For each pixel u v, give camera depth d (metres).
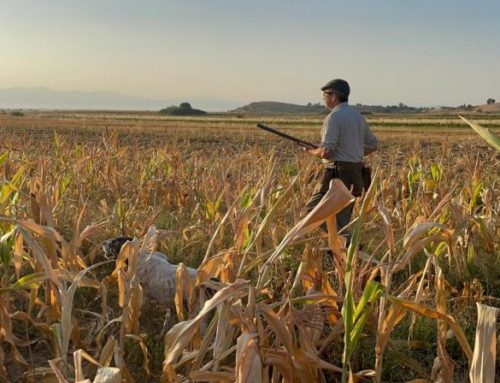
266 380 3.04
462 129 44.25
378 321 3.42
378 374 3.17
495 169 14.78
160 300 4.37
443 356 3.16
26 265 5.60
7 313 3.66
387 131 40.56
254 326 3.00
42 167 6.64
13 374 3.98
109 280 4.75
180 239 6.56
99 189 9.57
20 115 90.56
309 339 3.24
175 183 9.37
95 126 44.72
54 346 3.91
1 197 4.61
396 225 7.29
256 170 9.50
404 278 5.65
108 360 3.31
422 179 8.48
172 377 2.90
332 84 6.04
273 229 5.12
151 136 32.88
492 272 5.73
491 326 2.45
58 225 6.71
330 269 5.43
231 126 49.97
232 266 3.94
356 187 6.03
